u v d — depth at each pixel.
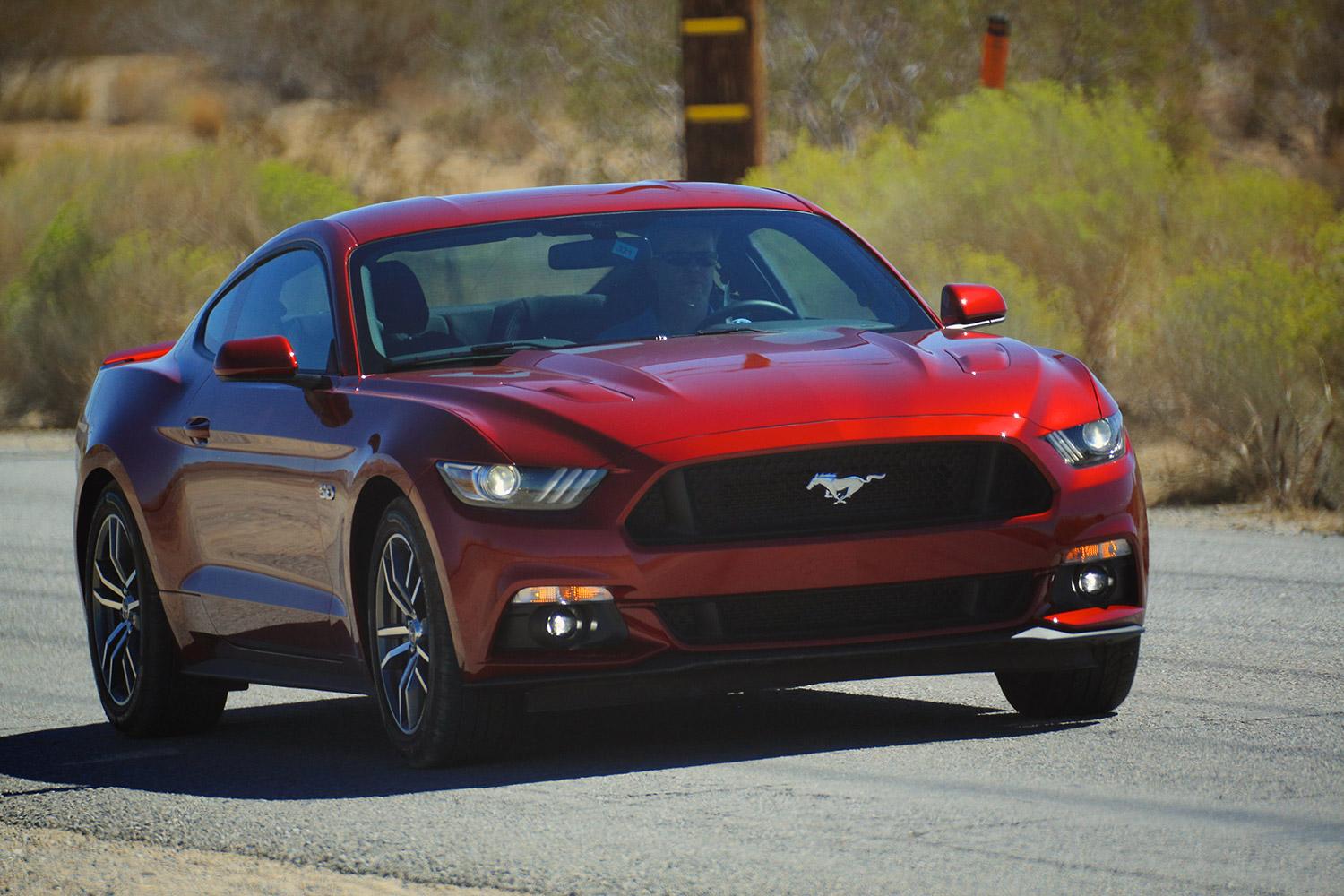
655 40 94.88
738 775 19.39
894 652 19.45
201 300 65.88
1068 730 20.97
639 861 16.38
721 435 19.23
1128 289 51.75
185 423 24.62
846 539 19.19
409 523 20.02
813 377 20.14
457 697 19.70
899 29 86.81
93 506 26.67
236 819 19.00
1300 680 23.50
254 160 77.62
